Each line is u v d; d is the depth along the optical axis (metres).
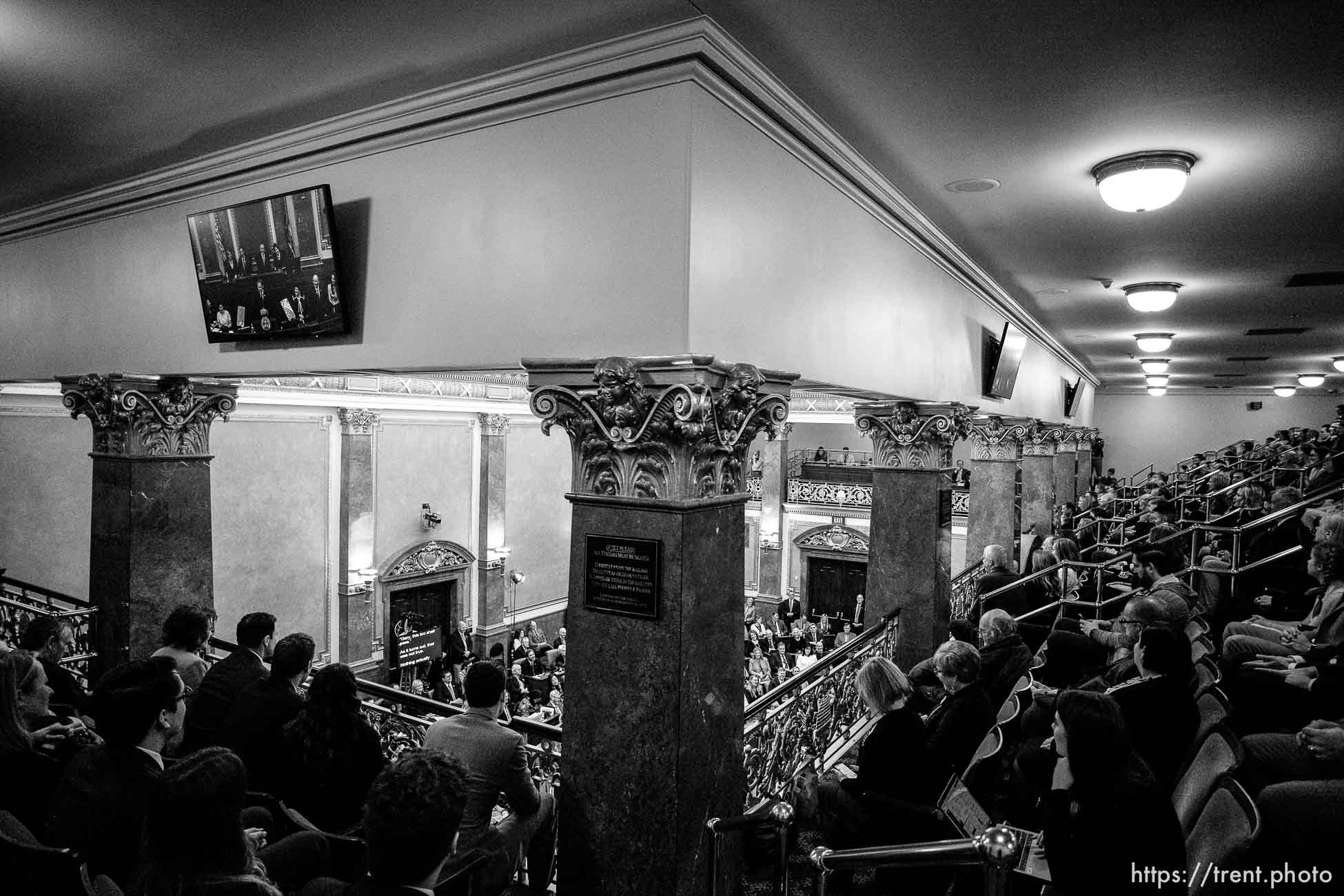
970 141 4.40
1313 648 4.16
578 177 3.69
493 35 3.41
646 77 3.45
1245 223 5.84
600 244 3.62
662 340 3.44
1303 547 5.98
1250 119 3.97
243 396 13.35
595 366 3.51
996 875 2.19
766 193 4.01
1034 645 6.87
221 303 4.88
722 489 3.72
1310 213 5.57
